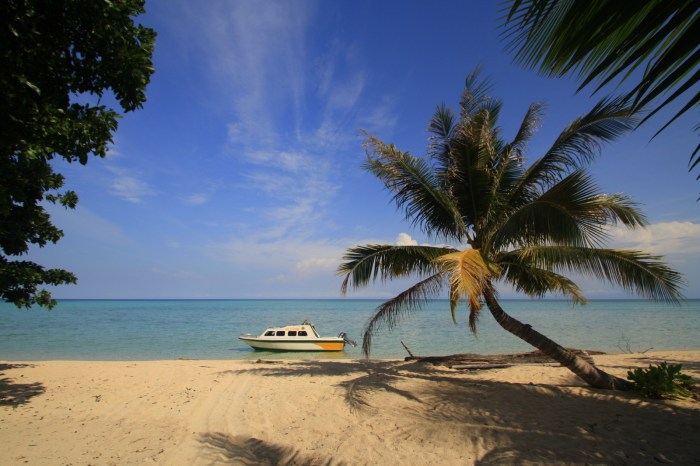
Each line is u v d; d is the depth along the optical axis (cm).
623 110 696
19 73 445
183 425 685
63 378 1063
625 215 760
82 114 577
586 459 493
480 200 920
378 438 600
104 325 4241
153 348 2409
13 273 829
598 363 1281
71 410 769
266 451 572
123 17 545
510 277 1018
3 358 1997
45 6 473
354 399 812
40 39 480
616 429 591
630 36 185
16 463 520
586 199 682
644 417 640
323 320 5578
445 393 838
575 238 684
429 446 562
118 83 575
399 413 712
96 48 539
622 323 4378
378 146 930
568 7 211
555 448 531
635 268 744
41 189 822
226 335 3177
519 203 908
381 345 2492
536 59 229
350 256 973
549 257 815
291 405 797
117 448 579
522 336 851
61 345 2503
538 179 873
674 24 165
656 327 3744
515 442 557
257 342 2202
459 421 656
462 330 3581
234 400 841
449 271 700
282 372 1165
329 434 630
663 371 768
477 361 1244
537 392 823
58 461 529
